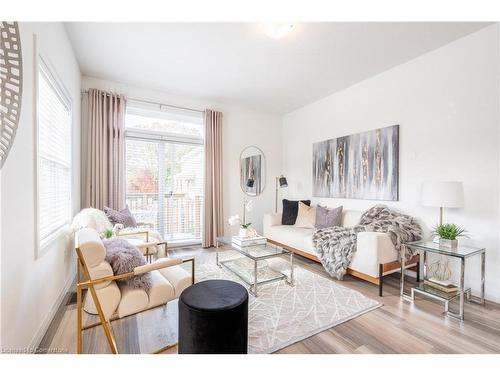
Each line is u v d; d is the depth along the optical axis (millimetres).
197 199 4434
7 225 1235
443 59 2625
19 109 1280
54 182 2223
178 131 4254
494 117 2260
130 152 3865
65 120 2615
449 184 2238
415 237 2703
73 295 2311
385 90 3225
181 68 3186
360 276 2590
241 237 2941
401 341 1655
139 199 3941
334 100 4012
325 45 2631
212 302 1394
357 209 3598
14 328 1295
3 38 1192
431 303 2225
